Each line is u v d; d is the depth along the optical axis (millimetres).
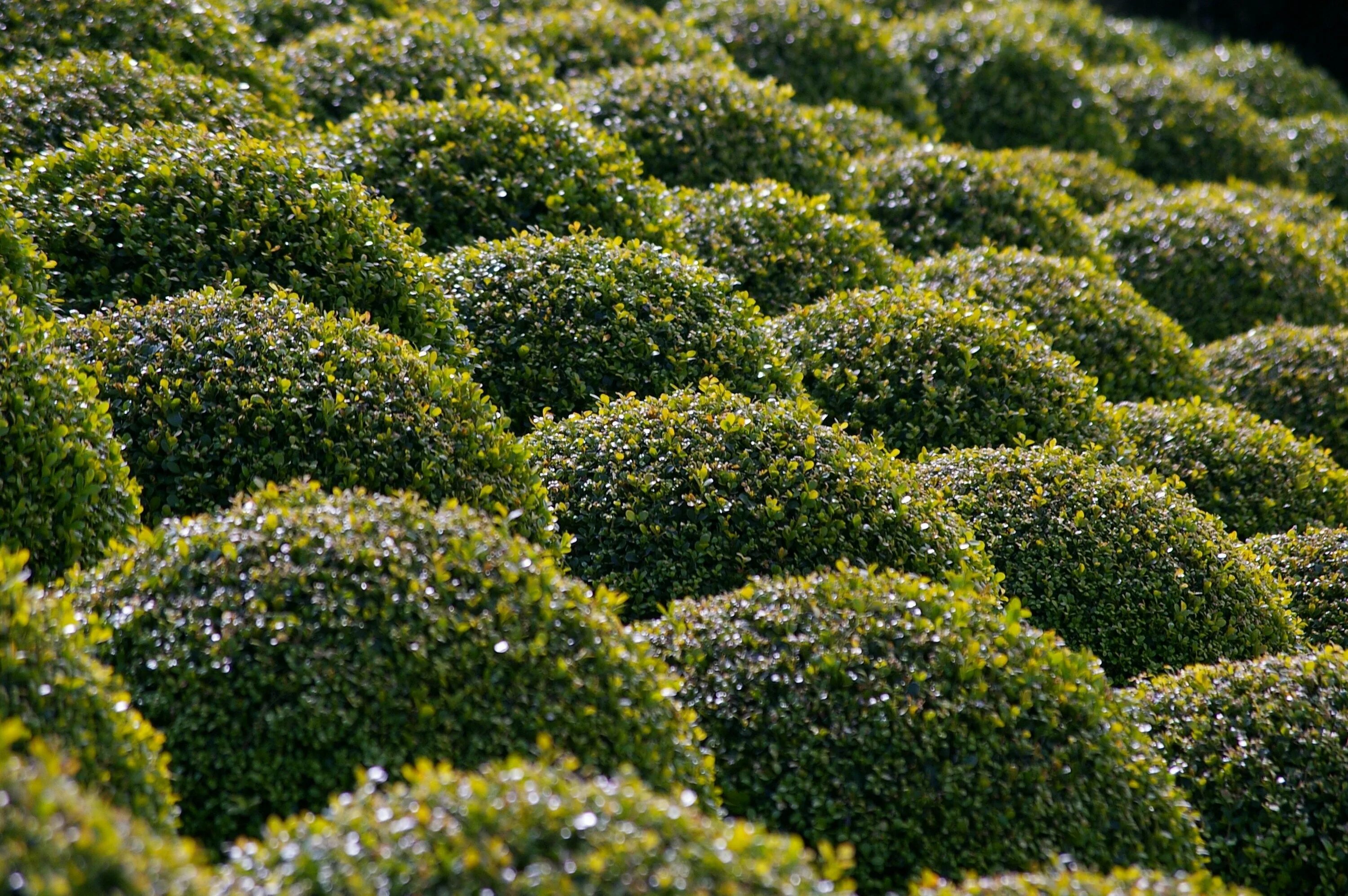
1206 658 16703
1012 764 12516
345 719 11250
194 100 22625
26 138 20641
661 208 22844
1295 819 13758
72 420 14039
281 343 15805
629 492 15938
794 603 13664
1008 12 43562
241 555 12117
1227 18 58031
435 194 21984
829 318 21031
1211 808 14125
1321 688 14648
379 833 9391
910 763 12484
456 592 12023
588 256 19859
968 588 14797
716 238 23312
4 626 10648
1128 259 28672
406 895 8922
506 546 12750
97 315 16188
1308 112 46062
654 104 26672
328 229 18516
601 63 30594
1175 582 16938
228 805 11109
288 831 9859
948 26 36594
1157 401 23828
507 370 18750
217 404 15219
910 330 20500
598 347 18766
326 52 27562
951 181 27172
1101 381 23500
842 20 33906
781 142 26594
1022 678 13070
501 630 11938
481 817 9367
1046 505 17438
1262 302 27922
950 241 26500
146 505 14859
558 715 11625
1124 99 38344
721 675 13141
